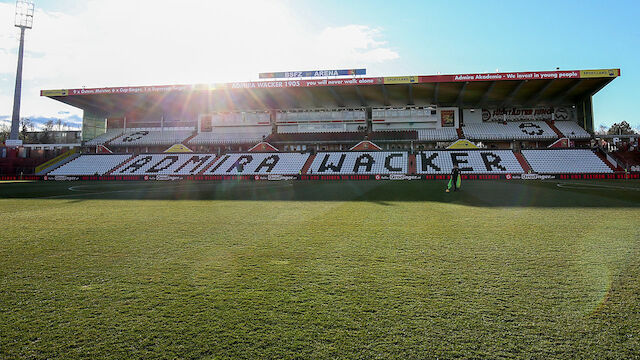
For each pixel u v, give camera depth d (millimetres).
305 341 2949
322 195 17578
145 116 53250
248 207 12578
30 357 2730
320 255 5672
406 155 41250
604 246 6078
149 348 2857
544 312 3422
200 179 39812
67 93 41969
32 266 5133
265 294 3980
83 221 9453
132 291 4098
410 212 10805
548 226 8125
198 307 3641
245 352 2787
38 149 47375
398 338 2979
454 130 45312
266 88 40219
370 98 45312
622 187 21578
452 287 4133
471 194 17266
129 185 29594
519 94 42188
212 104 47844
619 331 3033
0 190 22812
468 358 2664
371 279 4461
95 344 2924
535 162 37094
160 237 7227
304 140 46875
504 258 5367
